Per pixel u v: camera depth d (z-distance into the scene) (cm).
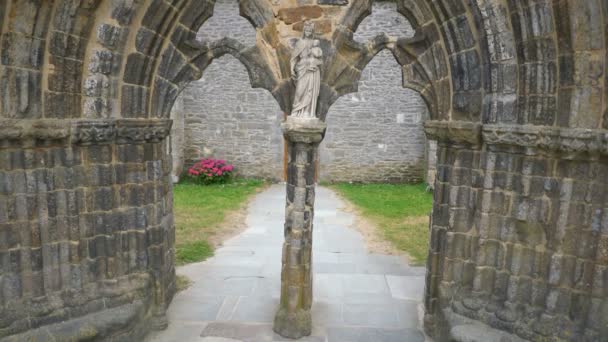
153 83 575
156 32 546
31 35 468
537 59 462
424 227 1112
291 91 584
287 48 578
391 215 1229
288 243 581
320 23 571
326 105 587
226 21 1608
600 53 424
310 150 560
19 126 470
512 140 486
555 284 476
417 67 573
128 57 539
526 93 478
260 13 577
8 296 495
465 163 545
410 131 1695
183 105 1692
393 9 1591
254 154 1720
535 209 487
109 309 557
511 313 506
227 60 1666
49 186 507
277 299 698
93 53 519
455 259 564
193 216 1185
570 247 468
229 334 596
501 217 516
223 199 1402
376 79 1664
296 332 584
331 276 795
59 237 525
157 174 592
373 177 1728
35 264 506
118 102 549
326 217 1212
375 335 601
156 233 598
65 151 514
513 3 466
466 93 526
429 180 1575
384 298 711
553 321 476
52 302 521
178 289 728
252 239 1002
